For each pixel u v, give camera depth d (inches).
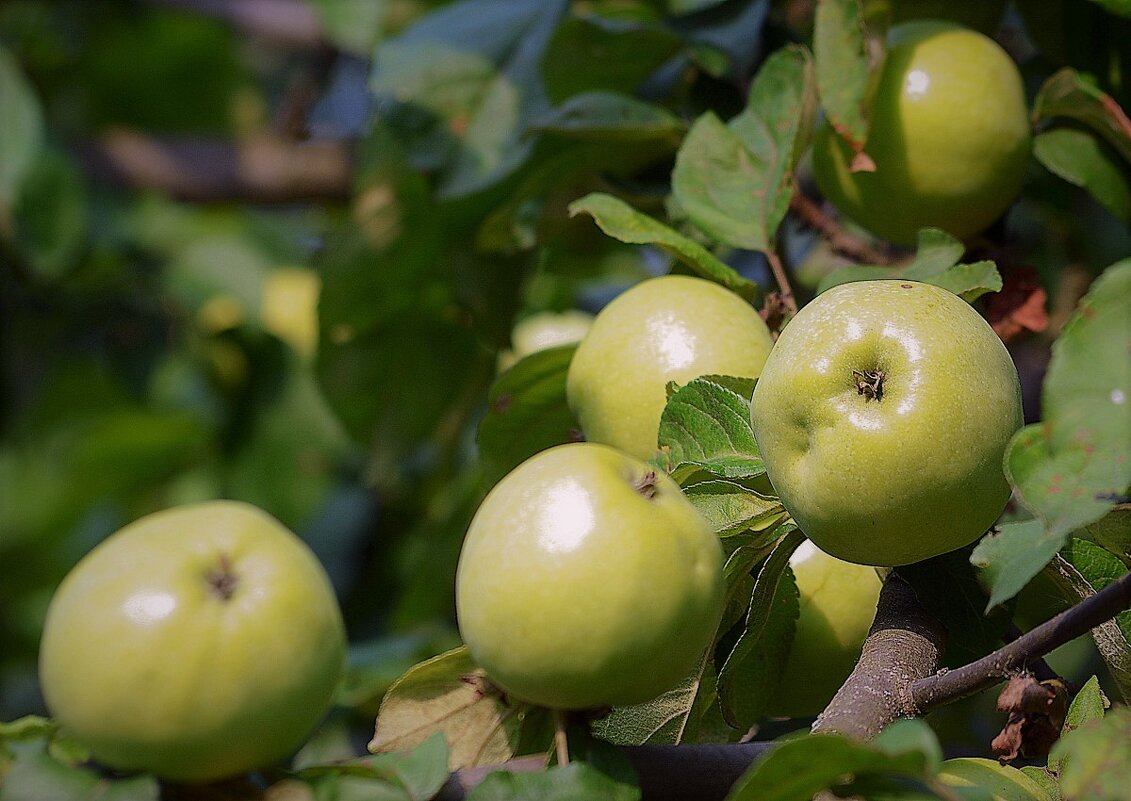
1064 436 27.6
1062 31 40.9
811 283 47.6
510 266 48.6
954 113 37.6
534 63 45.7
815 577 34.7
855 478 30.3
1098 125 38.4
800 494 31.0
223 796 28.5
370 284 49.3
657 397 34.5
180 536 28.6
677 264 38.2
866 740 30.2
